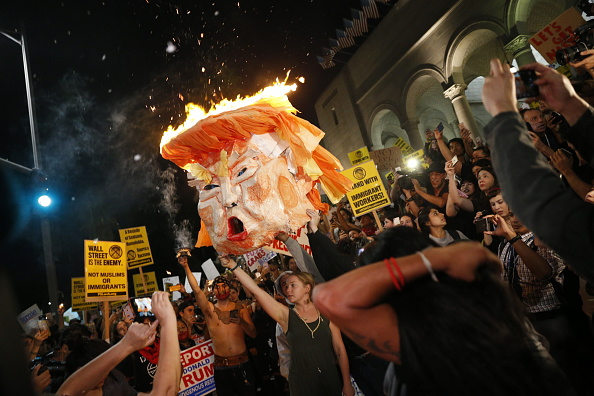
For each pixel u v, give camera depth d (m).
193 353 6.06
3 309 0.94
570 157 4.11
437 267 1.39
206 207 4.34
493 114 1.55
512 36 14.16
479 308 1.41
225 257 4.30
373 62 21.62
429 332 1.38
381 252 1.67
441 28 17.11
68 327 4.06
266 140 4.22
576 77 3.07
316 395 3.81
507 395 1.33
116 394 2.70
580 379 3.27
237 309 6.09
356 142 24.48
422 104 22.94
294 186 4.23
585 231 1.31
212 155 4.33
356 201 6.86
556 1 13.97
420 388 1.41
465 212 5.70
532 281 3.53
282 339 4.47
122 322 6.57
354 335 1.47
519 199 1.41
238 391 5.86
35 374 2.65
